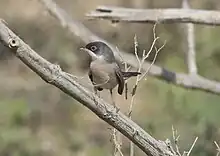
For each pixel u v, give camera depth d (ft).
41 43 65.98
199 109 45.62
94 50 22.27
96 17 29.19
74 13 67.21
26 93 59.36
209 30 56.03
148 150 17.28
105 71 21.89
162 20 28.12
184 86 31.04
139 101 51.72
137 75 20.80
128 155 32.63
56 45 64.80
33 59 15.70
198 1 58.70
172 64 56.24
